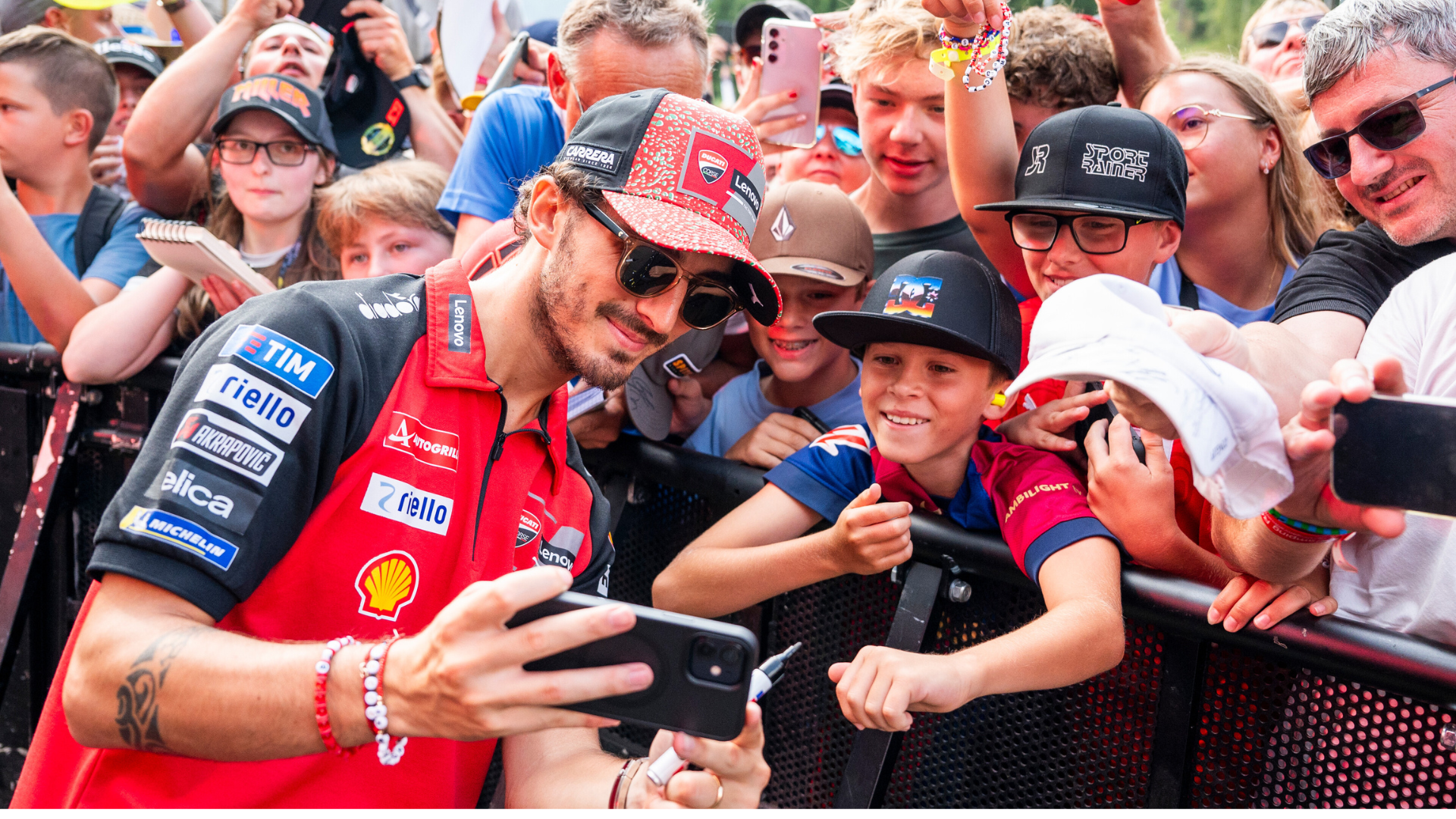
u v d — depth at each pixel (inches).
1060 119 67.4
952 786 63.9
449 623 34.7
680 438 86.8
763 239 77.1
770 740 73.8
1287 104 85.1
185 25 136.1
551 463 52.7
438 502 46.0
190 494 40.0
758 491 71.6
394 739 37.5
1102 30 96.4
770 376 86.4
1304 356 44.9
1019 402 72.1
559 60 84.2
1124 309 38.9
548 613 36.6
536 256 48.6
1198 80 81.9
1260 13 109.3
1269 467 37.8
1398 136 57.1
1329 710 49.4
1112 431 57.1
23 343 121.8
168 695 37.9
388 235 102.7
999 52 72.4
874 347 62.9
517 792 52.6
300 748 37.8
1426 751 46.6
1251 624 50.1
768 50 93.4
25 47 117.2
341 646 37.8
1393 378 35.7
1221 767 53.2
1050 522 56.1
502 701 34.9
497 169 94.2
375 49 121.3
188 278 99.9
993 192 78.4
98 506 109.0
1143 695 56.0
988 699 62.4
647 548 84.6
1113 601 52.6
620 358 47.0
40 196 122.2
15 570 108.7
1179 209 66.5
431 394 46.3
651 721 37.7
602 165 45.9
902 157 91.3
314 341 43.4
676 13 81.5
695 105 47.9
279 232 110.6
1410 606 50.6
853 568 60.6
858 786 62.8
